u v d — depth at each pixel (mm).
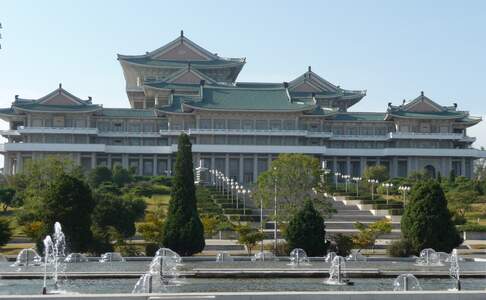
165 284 53469
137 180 156375
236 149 180000
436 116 190375
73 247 71750
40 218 82062
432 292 37250
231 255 79938
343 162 189750
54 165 122625
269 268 60719
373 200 128125
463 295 37375
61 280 56375
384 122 194125
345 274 57781
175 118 185625
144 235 80812
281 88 195000
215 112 183625
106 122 187500
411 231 76125
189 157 77000
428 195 76188
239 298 36500
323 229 75688
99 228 83875
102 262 68875
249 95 190375
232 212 114000
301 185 99438
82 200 72812
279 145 183625
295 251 73188
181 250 74875
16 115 184375
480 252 85375
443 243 75062
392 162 190125
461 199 118750
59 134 179750
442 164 189125
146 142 187250
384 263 68688
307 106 182875
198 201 121562
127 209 87062
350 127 194125
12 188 121562
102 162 182500
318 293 36844
